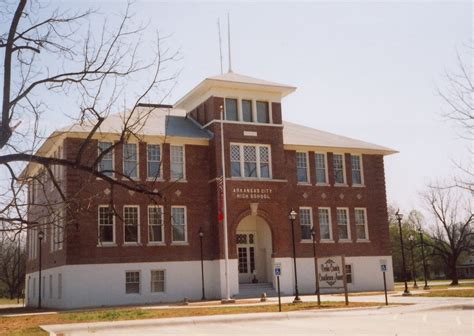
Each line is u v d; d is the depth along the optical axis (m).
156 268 41.53
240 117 45.75
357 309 27.39
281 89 47.06
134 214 41.59
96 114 11.43
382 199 52.12
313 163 49.66
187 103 49.78
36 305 49.91
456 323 21.00
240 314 25.28
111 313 27.88
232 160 44.88
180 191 43.50
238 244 46.78
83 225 39.34
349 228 49.88
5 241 22.72
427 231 98.38
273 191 45.41
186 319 23.34
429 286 60.72
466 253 115.75
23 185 10.77
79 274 38.84
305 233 47.84
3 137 10.70
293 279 45.72
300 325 21.55
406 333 18.03
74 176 38.47
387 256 51.03
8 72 10.84
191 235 43.28
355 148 51.25
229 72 50.28
